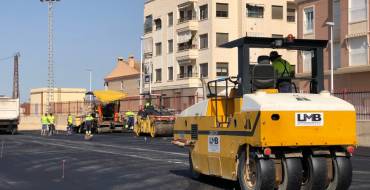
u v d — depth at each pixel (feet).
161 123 126.31
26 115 226.99
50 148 85.92
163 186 42.83
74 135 147.02
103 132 158.92
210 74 196.54
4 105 156.25
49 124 155.12
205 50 199.82
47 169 55.93
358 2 142.00
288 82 38.19
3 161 64.75
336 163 34.68
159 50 229.04
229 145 37.32
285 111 32.96
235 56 199.11
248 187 35.14
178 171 52.13
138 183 44.73
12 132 157.79
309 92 39.04
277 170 34.12
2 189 42.32
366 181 44.78
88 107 168.14
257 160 34.09
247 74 37.35
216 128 39.55
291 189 33.88
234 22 200.03
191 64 207.62
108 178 48.21
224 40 198.49
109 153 74.43
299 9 163.84
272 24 204.13
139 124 135.33
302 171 34.50
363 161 64.90
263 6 202.59
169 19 222.07
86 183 45.24
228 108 39.04
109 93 158.10
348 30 144.66
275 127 32.81
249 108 34.35
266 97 34.04
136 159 64.75
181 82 208.44
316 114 33.47
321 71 38.78
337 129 33.91
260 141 32.81
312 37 158.61
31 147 88.69
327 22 141.49
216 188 41.19
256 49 39.34
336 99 34.99
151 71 231.50
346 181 34.65
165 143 99.04
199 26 204.23
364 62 140.26
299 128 33.12
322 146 34.42
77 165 59.36
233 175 37.27
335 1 150.10
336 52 150.10
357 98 96.89
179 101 157.58
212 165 40.68
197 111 43.91
